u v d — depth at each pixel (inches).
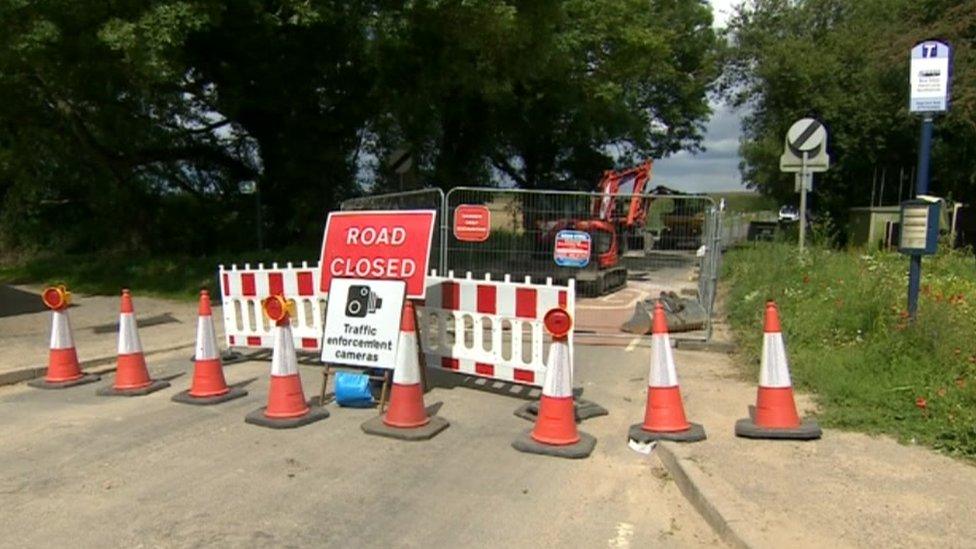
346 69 631.8
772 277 443.5
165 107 654.5
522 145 1065.5
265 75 604.4
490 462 198.7
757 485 170.2
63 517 162.2
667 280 418.0
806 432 203.0
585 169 1197.7
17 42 418.9
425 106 673.6
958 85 679.7
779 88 997.8
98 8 419.5
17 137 701.9
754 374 283.9
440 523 159.8
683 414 214.1
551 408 208.4
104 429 227.1
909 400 222.8
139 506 168.1
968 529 146.5
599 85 859.4
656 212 410.3
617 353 341.4
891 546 139.7
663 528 159.0
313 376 295.3
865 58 895.1
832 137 981.8
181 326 419.2
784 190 1189.7
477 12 501.4
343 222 275.0
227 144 750.5
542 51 603.2
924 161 264.7
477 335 262.8
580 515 165.0
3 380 288.8
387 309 247.8
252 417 232.5
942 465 181.8
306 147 668.1
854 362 256.4
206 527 157.1
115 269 655.1
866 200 1048.8
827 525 148.9
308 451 206.5
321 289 275.1
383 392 245.0
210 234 781.3
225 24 522.9
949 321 262.4
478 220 406.3
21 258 823.7
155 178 778.8
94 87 559.2
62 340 291.4
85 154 685.9
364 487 179.9
